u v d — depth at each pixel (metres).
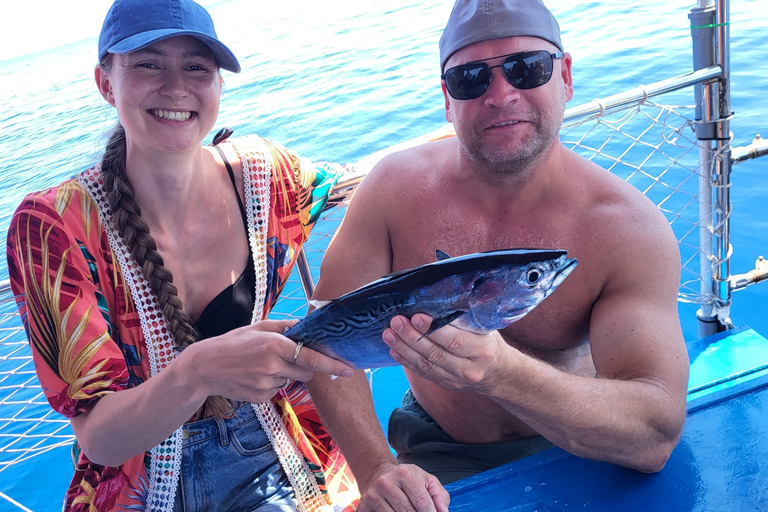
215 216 2.14
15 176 11.45
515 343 2.10
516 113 1.81
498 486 1.75
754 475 1.63
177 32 1.77
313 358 1.47
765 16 8.78
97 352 1.80
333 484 2.38
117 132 2.06
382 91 11.04
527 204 1.98
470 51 1.82
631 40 9.56
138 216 1.93
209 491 2.06
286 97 12.29
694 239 4.51
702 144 2.66
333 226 5.27
